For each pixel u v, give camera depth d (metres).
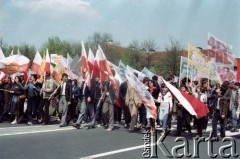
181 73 19.53
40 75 17.17
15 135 11.76
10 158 8.57
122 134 12.90
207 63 18.77
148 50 51.19
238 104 14.38
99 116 15.46
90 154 9.32
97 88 14.20
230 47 20.53
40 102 15.08
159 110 13.67
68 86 14.28
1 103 15.70
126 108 14.68
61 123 14.29
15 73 17.73
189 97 12.55
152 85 14.06
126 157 9.14
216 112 12.40
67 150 9.69
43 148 9.83
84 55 15.14
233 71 20.61
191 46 17.98
